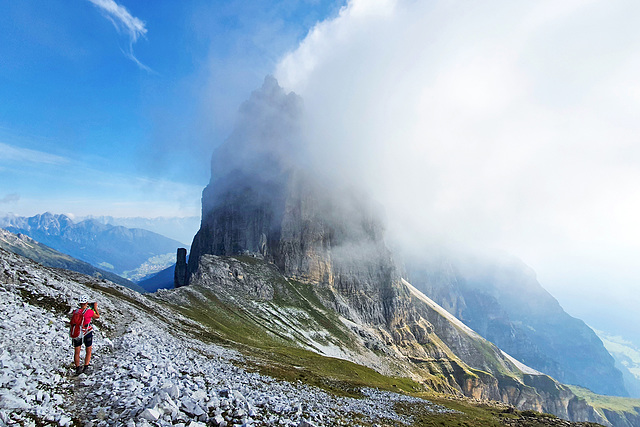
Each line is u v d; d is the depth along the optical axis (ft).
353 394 174.70
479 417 224.12
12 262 108.88
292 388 119.14
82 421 43.01
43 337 69.26
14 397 41.04
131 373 62.54
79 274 260.83
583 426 229.86
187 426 46.73
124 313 167.22
